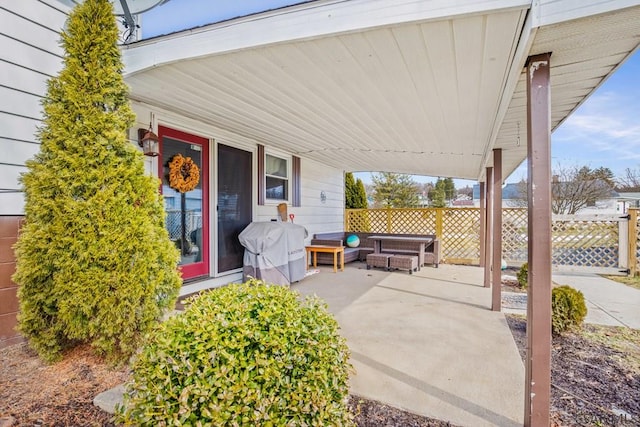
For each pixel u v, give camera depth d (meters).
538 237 1.92
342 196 9.94
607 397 2.33
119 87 2.64
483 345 3.16
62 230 2.47
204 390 1.35
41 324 2.56
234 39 2.33
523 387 2.40
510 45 2.09
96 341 2.50
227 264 5.30
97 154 2.53
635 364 2.84
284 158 6.77
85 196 2.51
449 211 8.93
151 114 4.00
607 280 6.50
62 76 2.52
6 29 3.07
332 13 2.05
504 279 6.43
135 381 1.50
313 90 3.15
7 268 3.07
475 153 5.57
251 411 1.37
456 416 2.05
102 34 2.61
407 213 9.47
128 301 2.48
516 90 2.61
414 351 3.01
